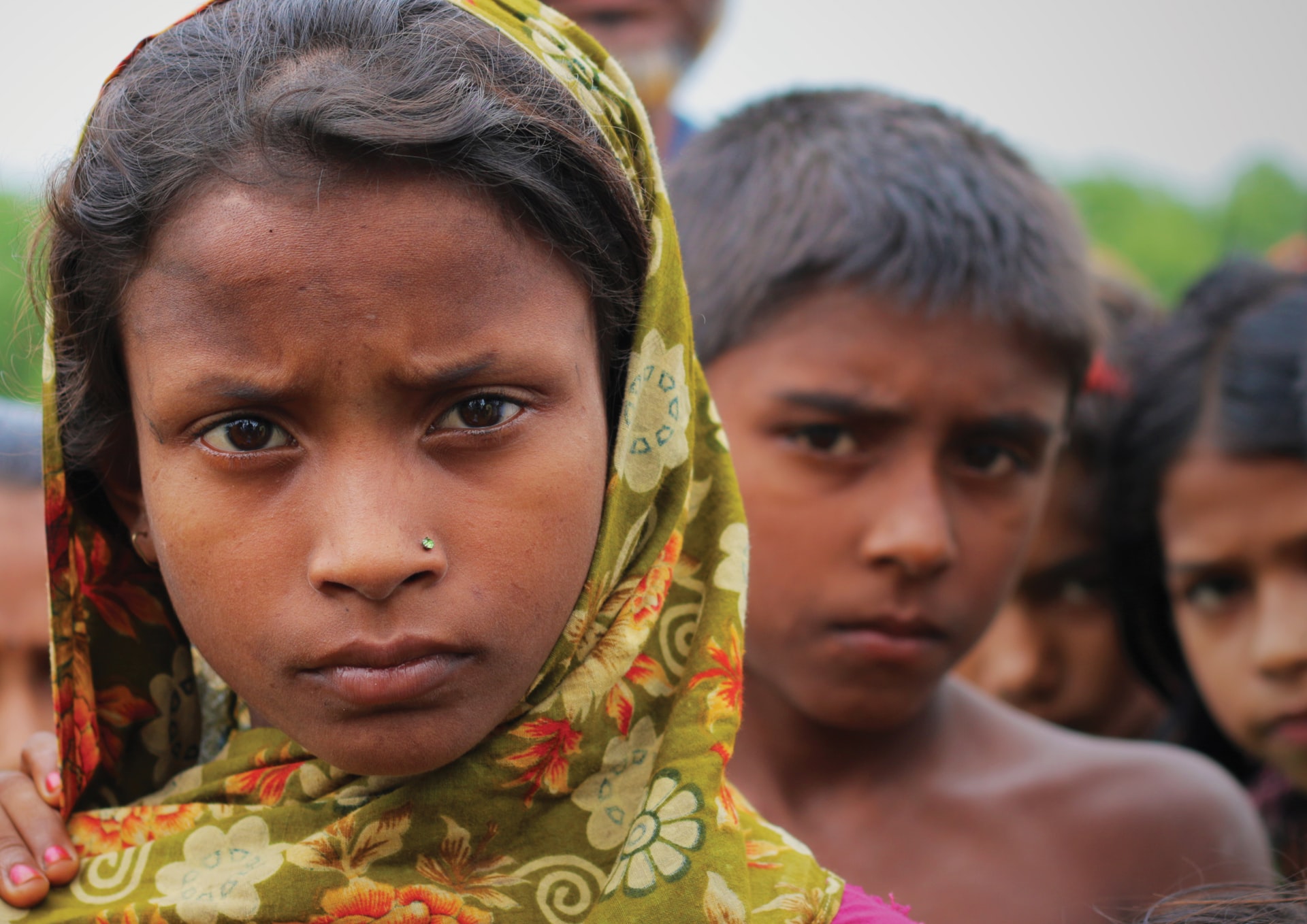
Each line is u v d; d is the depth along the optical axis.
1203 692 2.70
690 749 1.28
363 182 1.08
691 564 1.42
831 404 1.93
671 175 2.44
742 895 1.21
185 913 1.23
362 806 1.24
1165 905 1.62
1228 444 2.56
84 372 1.29
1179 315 2.95
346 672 1.10
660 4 3.29
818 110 2.36
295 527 1.10
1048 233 2.14
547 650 1.18
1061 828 2.18
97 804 1.48
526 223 1.15
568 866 1.26
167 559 1.16
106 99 1.25
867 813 2.16
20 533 2.60
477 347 1.10
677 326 1.38
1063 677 2.97
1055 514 2.88
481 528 1.11
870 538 1.91
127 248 1.15
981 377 1.94
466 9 1.32
